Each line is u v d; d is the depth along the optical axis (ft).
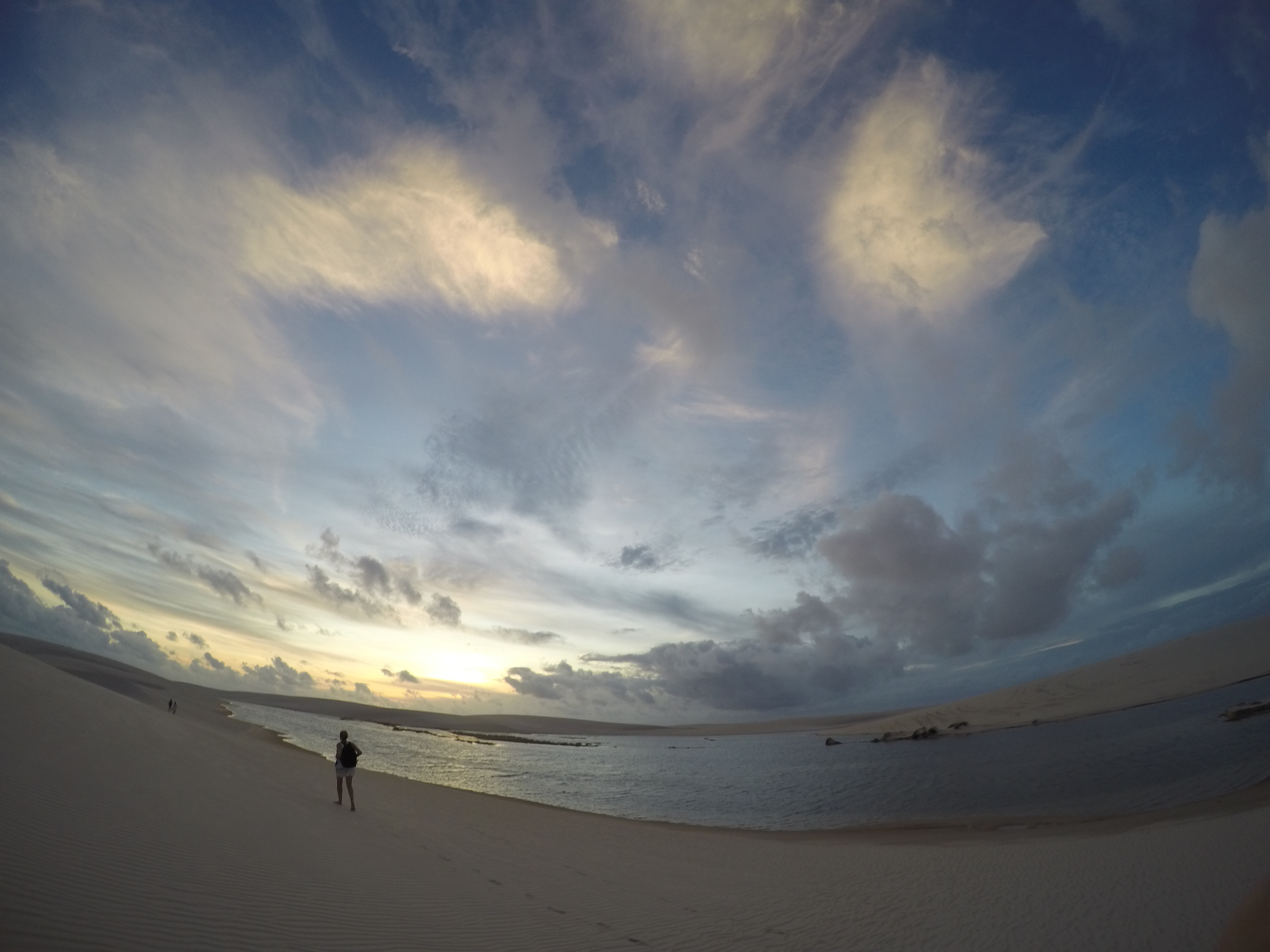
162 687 313.94
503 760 229.86
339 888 29.76
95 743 48.60
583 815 88.48
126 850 27.35
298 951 21.97
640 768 215.92
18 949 17.57
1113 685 260.83
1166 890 39.11
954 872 48.32
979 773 131.95
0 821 26.40
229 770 59.57
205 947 20.57
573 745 391.45
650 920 33.81
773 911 37.58
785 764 213.25
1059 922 35.01
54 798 31.58
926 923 35.35
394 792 79.15
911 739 264.52
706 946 30.42
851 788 132.77
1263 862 42.11
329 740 217.36
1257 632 265.95
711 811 112.78
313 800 56.44
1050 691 282.77
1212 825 55.72
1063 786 102.58
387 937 24.97
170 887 24.58
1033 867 48.37
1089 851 51.72
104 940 19.35
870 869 50.65
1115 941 31.83
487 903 32.58
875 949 31.27
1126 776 102.37
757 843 68.23
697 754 301.43
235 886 26.58
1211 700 189.98
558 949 27.35
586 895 37.96
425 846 45.88
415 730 445.78
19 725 45.50
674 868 50.29
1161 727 154.40
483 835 56.70
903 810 100.12
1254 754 101.30
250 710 404.36
